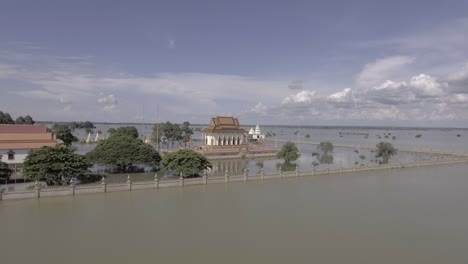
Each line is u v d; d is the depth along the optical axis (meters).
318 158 105.44
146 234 30.77
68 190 43.25
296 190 50.56
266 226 33.50
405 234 31.77
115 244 28.39
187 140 138.50
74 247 27.62
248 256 26.52
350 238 30.55
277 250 27.72
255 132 161.62
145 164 66.19
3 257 25.61
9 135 62.22
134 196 44.28
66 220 34.06
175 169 57.25
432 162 82.88
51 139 66.38
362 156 104.00
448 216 37.75
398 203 43.38
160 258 25.94
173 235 30.69
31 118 135.12
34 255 26.05
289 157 85.19
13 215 35.28
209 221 34.78
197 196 45.25
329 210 39.56
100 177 58.62
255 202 42.72
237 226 33.38
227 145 107.06
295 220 35.56
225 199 43.97
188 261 25.50
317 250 27.83
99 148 62.56
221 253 26.97
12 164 60.16
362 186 54.53
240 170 77.81
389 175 66.50
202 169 58.28
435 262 25.89
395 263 25.62
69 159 49.47
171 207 39.66
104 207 38.88
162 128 132.12
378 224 34.59
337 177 63.25
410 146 163.00
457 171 73.12
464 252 27.72
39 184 46.94
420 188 53.44
